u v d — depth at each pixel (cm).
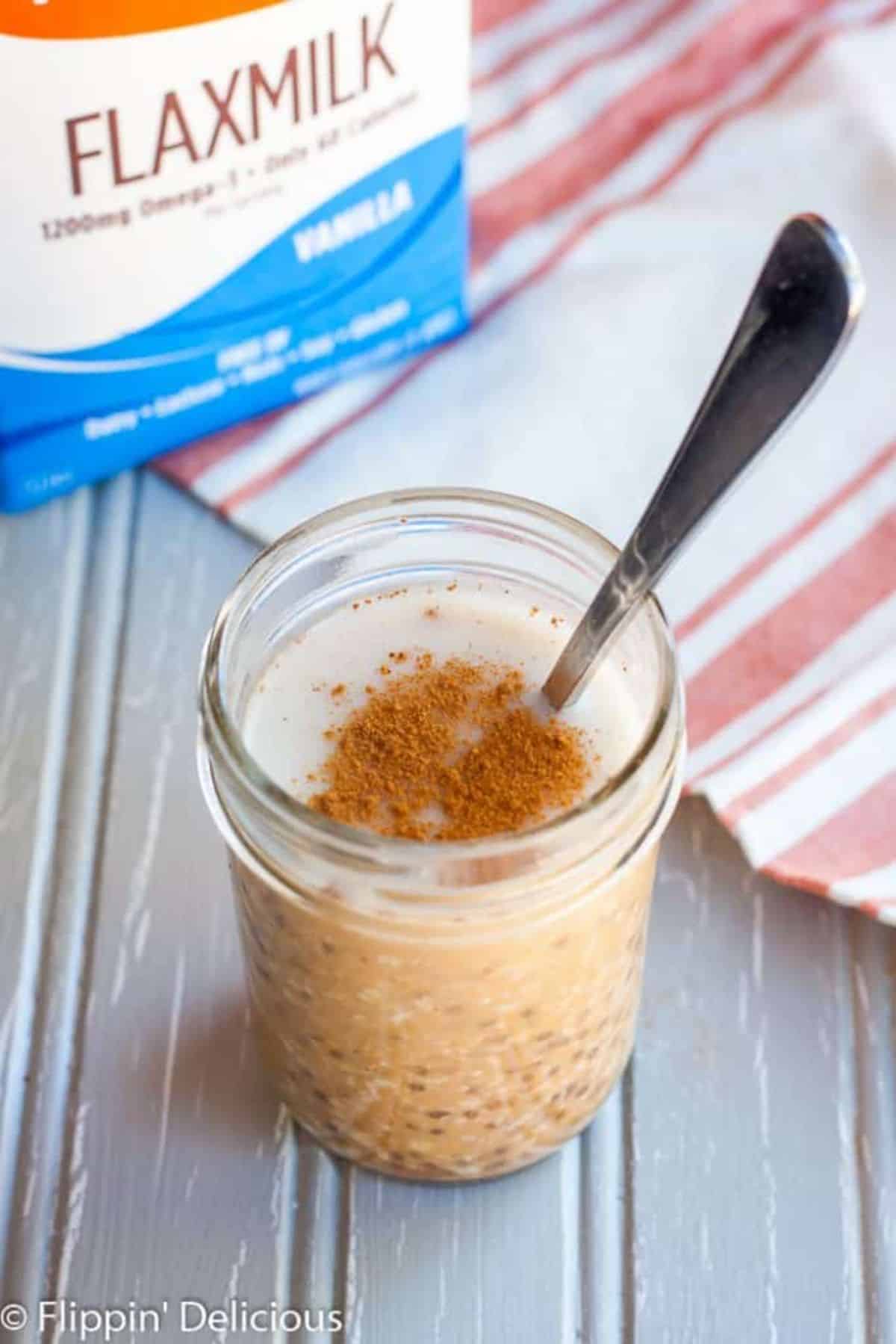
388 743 46
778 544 56
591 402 59
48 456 57
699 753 53
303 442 59
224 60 53
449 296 60
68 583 57
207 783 46
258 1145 50
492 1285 48
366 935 44
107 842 53
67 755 54
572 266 62
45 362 56
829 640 55
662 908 52
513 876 43
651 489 57
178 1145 50
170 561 57
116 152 54
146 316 56
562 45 66
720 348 60
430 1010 45
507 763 46
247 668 46
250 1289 48
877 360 59
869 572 56
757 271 61
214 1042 51
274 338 58
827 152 63
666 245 62
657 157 64
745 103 64
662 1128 50
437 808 45
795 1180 49
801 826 52
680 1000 51
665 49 66
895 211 61
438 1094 47
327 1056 47
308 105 55
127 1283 48
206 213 55
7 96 52
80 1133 50
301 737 46
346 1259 48
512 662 47
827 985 51
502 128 65
